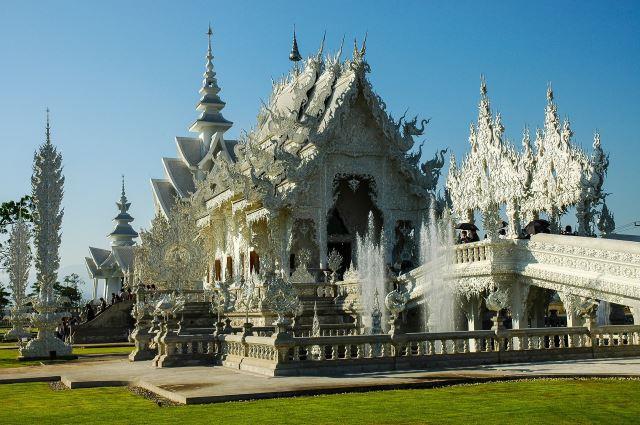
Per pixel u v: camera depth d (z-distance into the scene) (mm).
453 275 33625
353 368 20562
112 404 16953
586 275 27000
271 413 14000
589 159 43188
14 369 28109
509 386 16875
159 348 27172
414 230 46875
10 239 50719
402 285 37562
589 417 12617
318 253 46094
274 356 21016
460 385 17406
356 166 46031
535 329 23359
